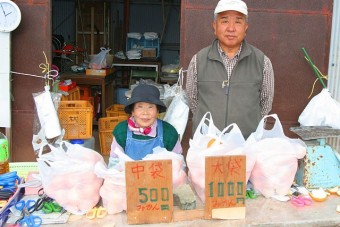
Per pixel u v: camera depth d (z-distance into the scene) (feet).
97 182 6.13
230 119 8.50
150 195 5.74
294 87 12.36
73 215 5.97
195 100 9.09
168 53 27.91
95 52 27.25
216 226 5.71
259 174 6.60
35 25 11.77
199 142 6.42
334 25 12.00
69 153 6.16
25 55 11.88
